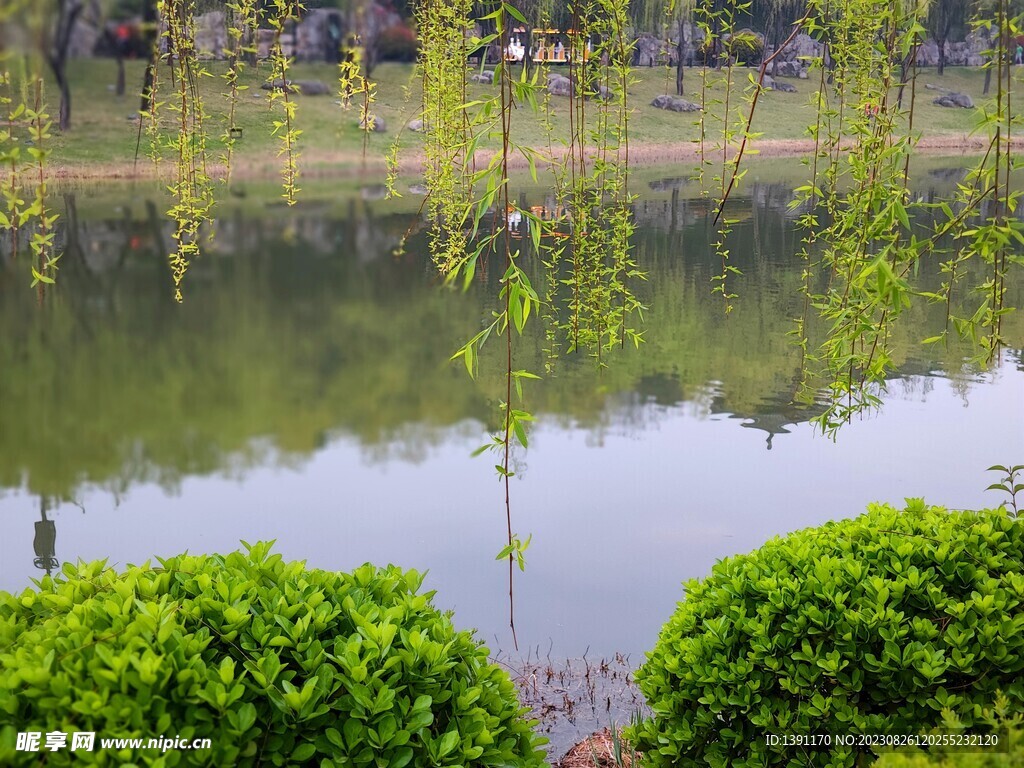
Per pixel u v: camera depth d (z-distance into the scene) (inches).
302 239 244.2
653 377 202.5
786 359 205.5
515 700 60.6
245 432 189.3
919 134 75.4
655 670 76.0
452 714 55.1
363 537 151.0
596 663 113.0
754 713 68.3
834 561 71.6
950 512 79.7
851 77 95.7
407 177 191.2
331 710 51.8
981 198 68.2
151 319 235.8
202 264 238.1
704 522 150.8
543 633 120.6
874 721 64.3
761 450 175.8
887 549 73.0
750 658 68.5
